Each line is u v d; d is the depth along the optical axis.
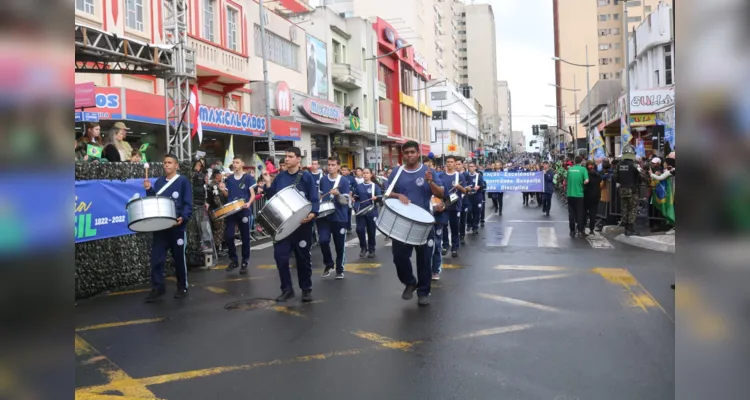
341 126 32.38
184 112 11.46
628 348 4.96
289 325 5.98
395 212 6.33
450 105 79.62
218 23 21.38
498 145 148.38
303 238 7.04
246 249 9.49
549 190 19.50
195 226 9.91
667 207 12.39
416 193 6.82
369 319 6.14
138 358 5.02
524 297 6.96
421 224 6.23
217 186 11.16
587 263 9.25
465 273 8.67
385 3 71.88
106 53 9.74
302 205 6.70
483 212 15.57
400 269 6.72
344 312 6.47
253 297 7.41
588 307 6.39
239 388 4.29
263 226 6.82
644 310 6.19
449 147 76.69
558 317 6.01
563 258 9.85
